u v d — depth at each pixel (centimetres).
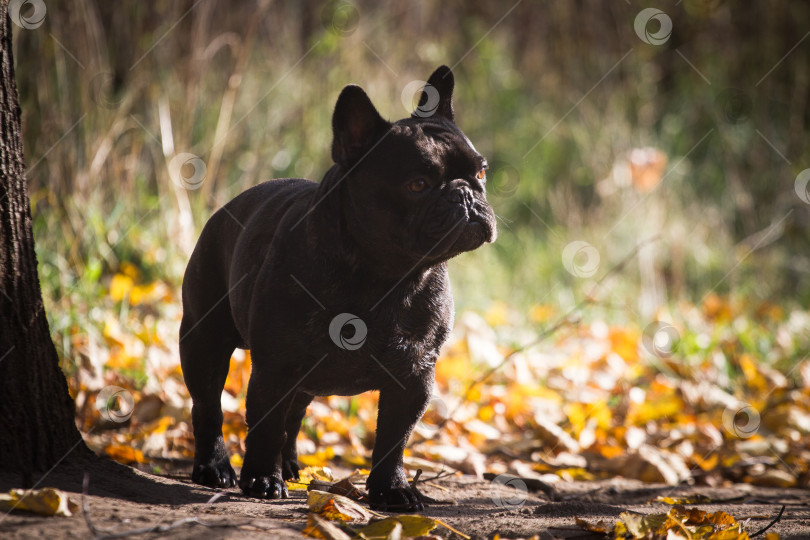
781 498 729
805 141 1830
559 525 523
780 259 1650
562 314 1349
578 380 1070
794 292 1608
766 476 816
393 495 575
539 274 1533
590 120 1767
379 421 601
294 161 1464
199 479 627
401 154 556
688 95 1880
